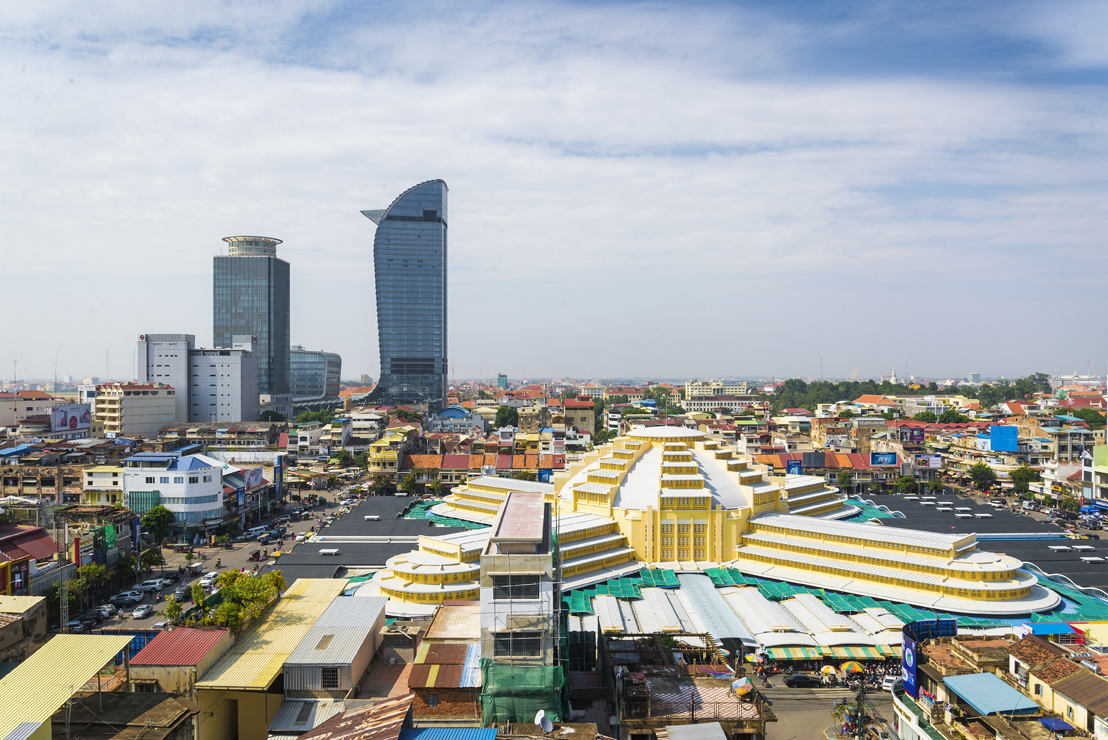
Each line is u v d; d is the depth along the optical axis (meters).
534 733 66.81
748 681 86.25
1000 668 82.25
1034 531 199.00
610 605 137.38
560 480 195.00
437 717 80.00
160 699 77.38
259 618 95.94
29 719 65.56
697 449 193.25
